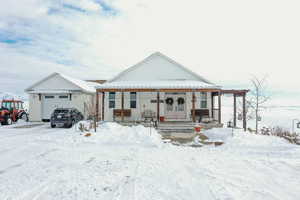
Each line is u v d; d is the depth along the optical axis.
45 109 18.64
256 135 9.38
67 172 5.14
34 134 11.19
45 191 4.04
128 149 7.70
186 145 8.38
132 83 14.48
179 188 4.24
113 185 4.35
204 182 4.58
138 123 13.04
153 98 15.20
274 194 4.01
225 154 7.03
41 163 5.92
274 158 6.56
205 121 13.25
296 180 4.75
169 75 15.70
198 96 15.06
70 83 18.89
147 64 15.79
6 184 4.39
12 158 6.45
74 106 18.53
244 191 4.13
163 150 7.57
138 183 4.47
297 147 7.53
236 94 15.22
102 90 13.20
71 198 3.75
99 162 6.02
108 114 15.36
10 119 16.50
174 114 15.10
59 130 12.80
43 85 18.95
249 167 5.67
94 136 9.52
